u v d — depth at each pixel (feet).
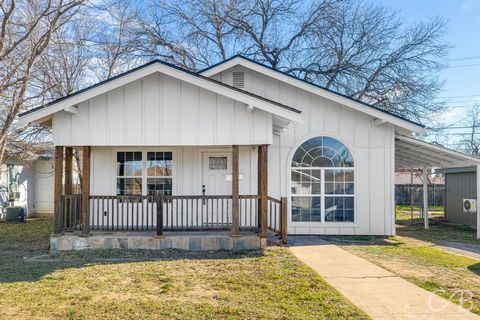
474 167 47.80
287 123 32.65
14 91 28.76
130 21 60.85
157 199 29.99
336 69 68.90
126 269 22.84
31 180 63.87
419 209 72.43
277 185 37.93
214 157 37.32
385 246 31.78
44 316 14.79
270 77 38.88
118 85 28.96
